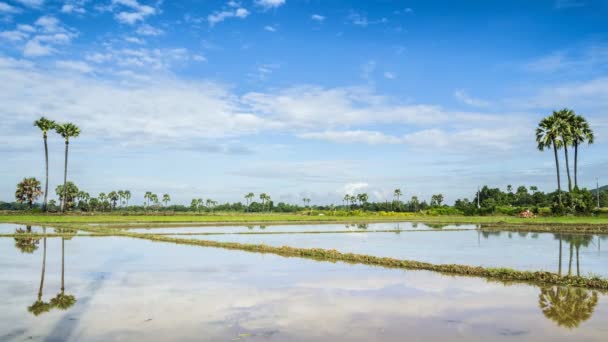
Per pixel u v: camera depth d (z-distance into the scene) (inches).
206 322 430.0
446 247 1163.3
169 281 653.3
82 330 402.9
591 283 605.9
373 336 386.6
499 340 376.5
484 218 3058.6
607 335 390.0
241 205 7637.8
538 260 892.0
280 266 813.9
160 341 372.8
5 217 2593.5
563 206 2541.8
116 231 1619.1
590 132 2615.7
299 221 2785.4
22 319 438.0
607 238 1421.0
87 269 763.4
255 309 481.1
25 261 856.9
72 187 4697.3
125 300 523.8
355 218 3221.0
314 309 482.0
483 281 654.5
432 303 511.5
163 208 6860.2
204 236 1553.9
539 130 2578.7
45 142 3016.7
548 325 420.8
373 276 700.7
